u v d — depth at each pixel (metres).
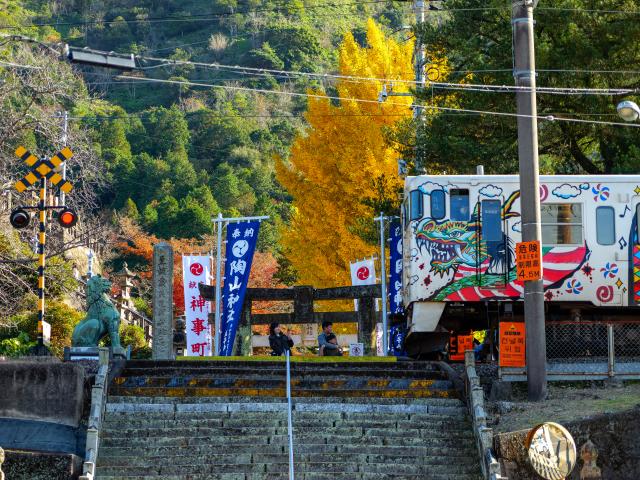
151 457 18.66
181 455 18.77
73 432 19.73
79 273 50.09
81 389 20.39
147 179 81.94
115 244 63.88
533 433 16.70
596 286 26.38
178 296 54.59
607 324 24.08
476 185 26.64
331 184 42.25
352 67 42.25
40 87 35.22
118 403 20.53
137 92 102.75
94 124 86.19
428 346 28.89
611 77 32.31
